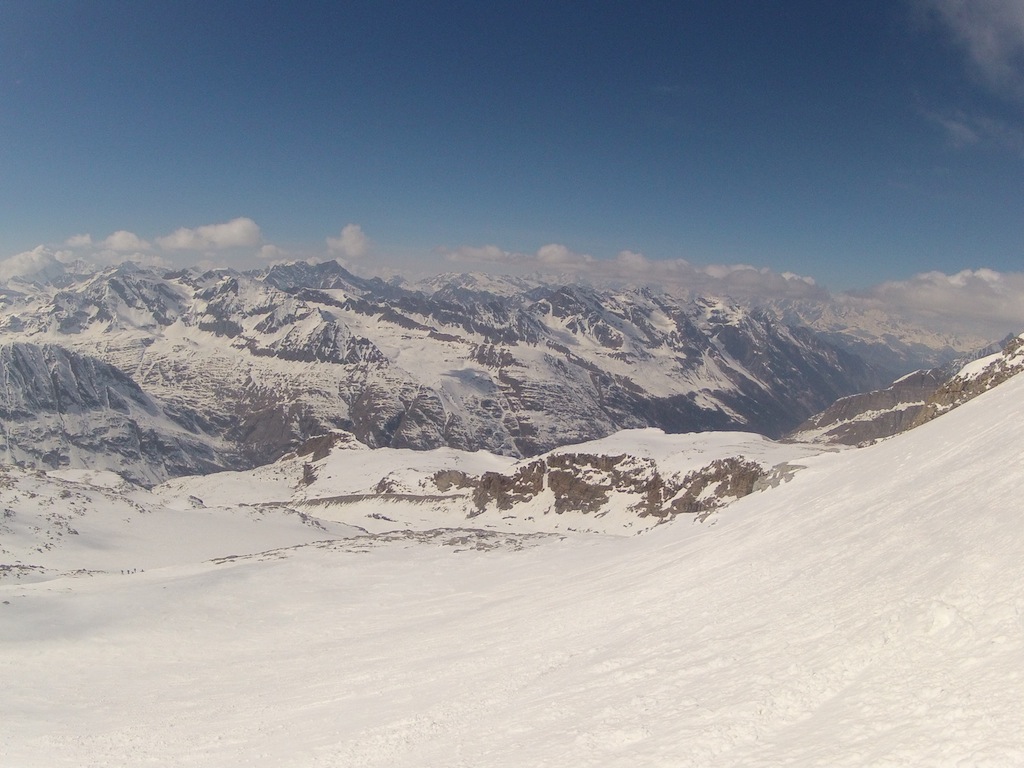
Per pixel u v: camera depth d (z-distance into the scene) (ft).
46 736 102.22
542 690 88.48
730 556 128.47
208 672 138.00
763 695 62.08
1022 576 60.49
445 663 116.37
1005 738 41.04
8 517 274.57
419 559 232.53
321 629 165.99
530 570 200.75
